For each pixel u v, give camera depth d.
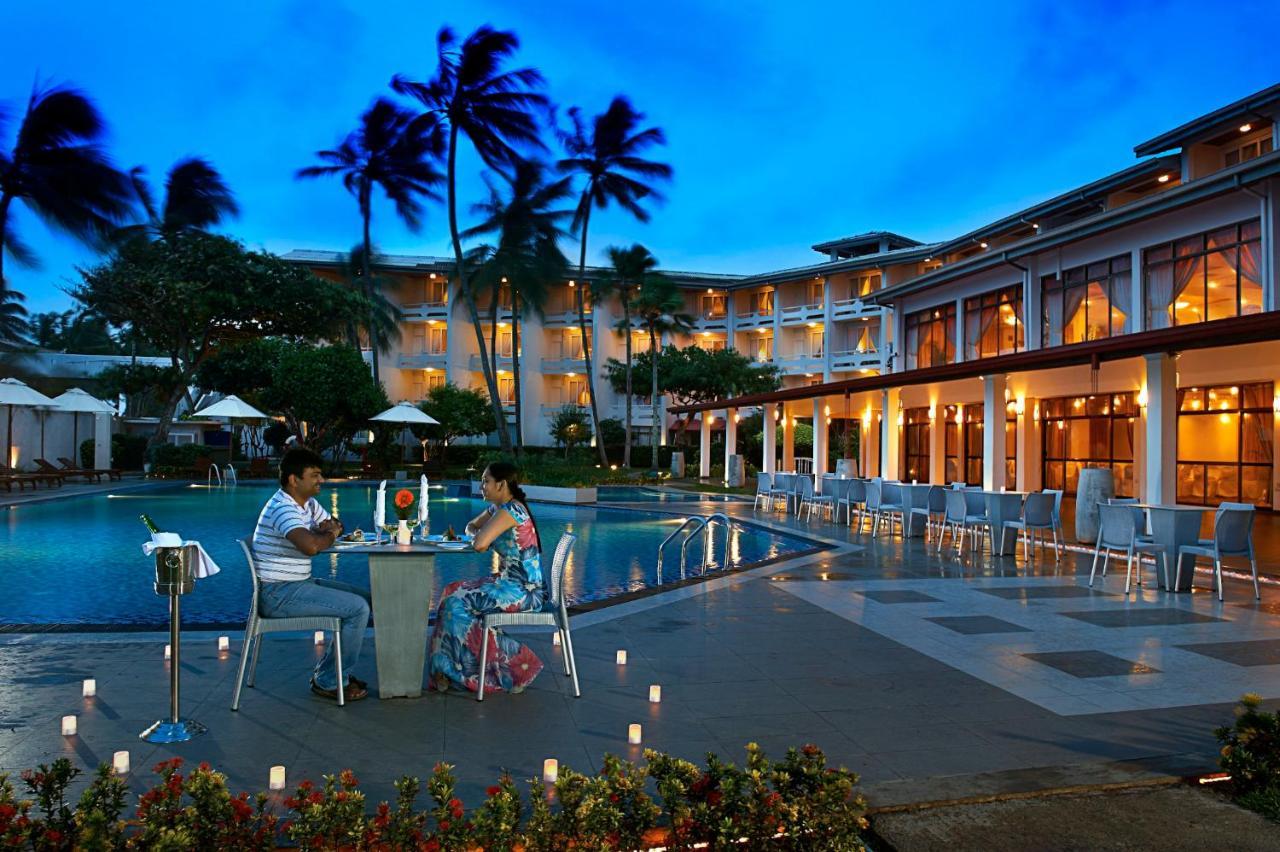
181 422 36.22
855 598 8.71
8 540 13.73
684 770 3.18
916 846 3.18
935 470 25.55
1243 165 15.12
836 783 3.07
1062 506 20.78
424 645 5.09
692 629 7.15
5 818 2.67
